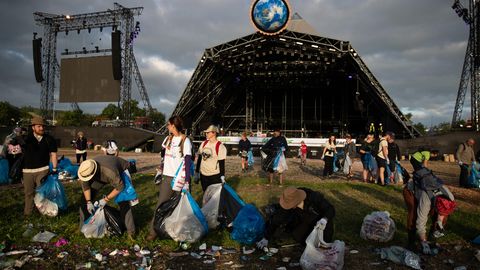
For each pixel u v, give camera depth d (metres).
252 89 41.41
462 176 11.41
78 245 5.04
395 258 4.61
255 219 5.22
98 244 5.05
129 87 36.53
